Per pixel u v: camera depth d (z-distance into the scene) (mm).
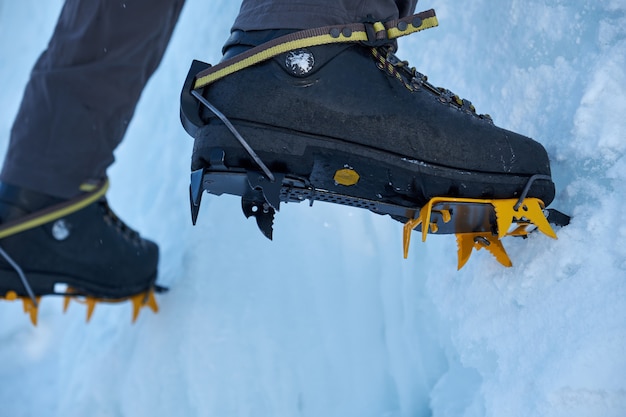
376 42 925
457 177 922
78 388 1633
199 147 915
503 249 1015
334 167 919
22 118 1263
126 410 1526
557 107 1102
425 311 1266
